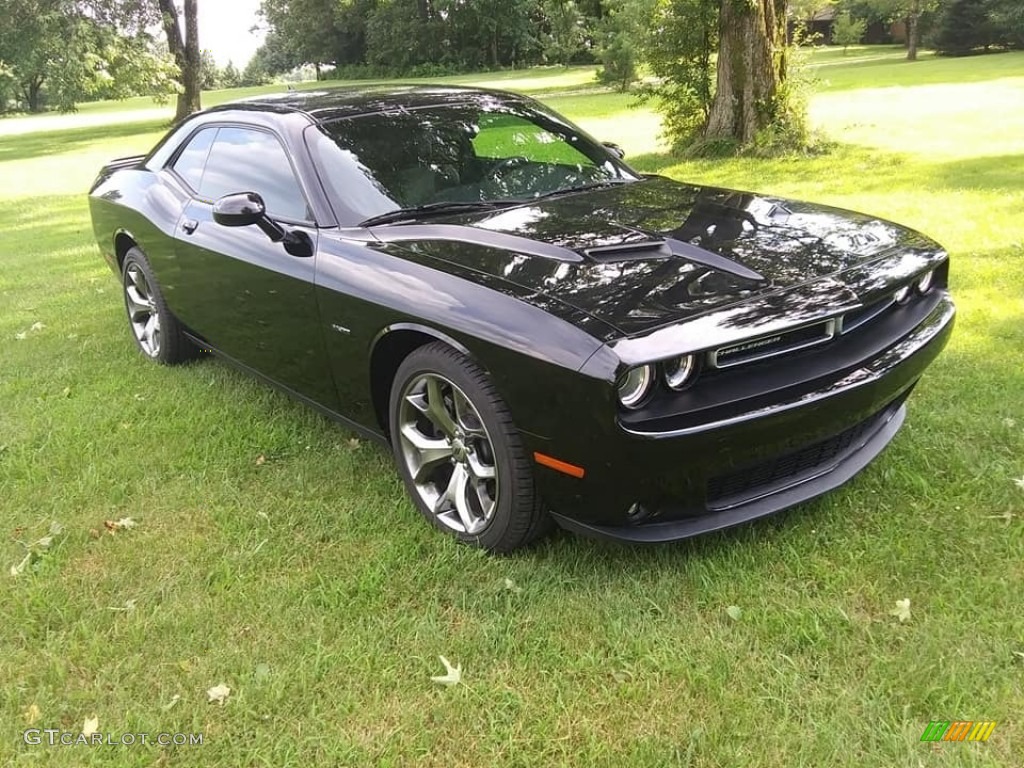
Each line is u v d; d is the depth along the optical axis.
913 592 2.55
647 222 3.09
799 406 2.41
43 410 4.33
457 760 2.08
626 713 2.18
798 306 2.46
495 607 2.62
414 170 3.48
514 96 4.36
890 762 1.97
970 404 3.73
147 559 2.97
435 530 3.04
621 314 2.37
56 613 2.68
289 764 2.09
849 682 2.22
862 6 63.53
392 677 2.35
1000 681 2.19
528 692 2.28
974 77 25.91
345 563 2.89
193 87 29.50
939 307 3.12
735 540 2.84
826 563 2.70
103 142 25.02
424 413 2.93
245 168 3.85
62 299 6.67
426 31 66.62
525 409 2.47
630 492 2.38
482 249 2.90
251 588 2.77
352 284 3.00
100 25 26.59
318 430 3.93
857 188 8.91
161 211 4.33
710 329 2.32
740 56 11.92
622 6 30.59
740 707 2.16
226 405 4.27
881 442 3.04
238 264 3.61
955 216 7.23
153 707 2.29
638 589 2.63
